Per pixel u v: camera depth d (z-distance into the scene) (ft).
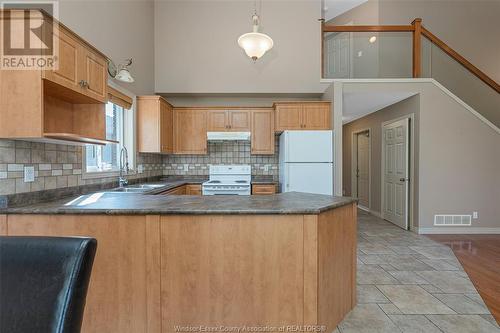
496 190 14.08
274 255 5.35
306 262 5.33
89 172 8.86
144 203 5.98
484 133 14.05
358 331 6.05
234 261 5.35
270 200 6.42
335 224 6.07
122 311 5.36
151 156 14.44
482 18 18.22
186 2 15.25
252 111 15.03
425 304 7.19
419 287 8.16
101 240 5.34
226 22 15.29
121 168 10.52
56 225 5.35
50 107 6.68
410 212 14.98
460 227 14.16
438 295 7.67
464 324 6.32
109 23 10.16
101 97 7.31
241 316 5.38
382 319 6.50
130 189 10.02
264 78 15.30
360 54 15.03
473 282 8.49
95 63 7.04
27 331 2.39
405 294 7.73
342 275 6.42
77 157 8.17
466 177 14.12
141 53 13.29
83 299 2.50
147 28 14.12
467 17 18.26
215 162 16.08
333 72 15.44
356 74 15.10
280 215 5.32
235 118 15.02
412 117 14.70
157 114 12.75
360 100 15.55
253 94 15.66
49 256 2.52
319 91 15.29
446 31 18.33
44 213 5.29
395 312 6.81
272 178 15.88
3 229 5.34
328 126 14.25
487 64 18.17
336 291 6.15
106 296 5.36
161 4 15.20
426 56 14.51
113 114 11.53
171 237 5.31
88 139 6.33
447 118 14.05
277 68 15.30
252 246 5.33
